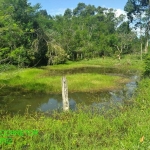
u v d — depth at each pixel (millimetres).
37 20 36844
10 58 16172
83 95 15875
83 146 7344
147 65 22781
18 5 34156
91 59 48875
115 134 8180
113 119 9773
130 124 8953
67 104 11422
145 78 20906
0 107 13039
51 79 20625
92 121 9406
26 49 29500
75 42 47531
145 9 48750
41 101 14469
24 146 7520
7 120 9859
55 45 37312
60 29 49250
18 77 20922
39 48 35688
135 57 48250
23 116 10953
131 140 7258
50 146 7293
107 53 53281
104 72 28781
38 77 22734
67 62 42656
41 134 8414
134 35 57031
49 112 11906
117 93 16484
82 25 66125
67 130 8508
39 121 9719
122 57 49219
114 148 6797
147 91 14328
